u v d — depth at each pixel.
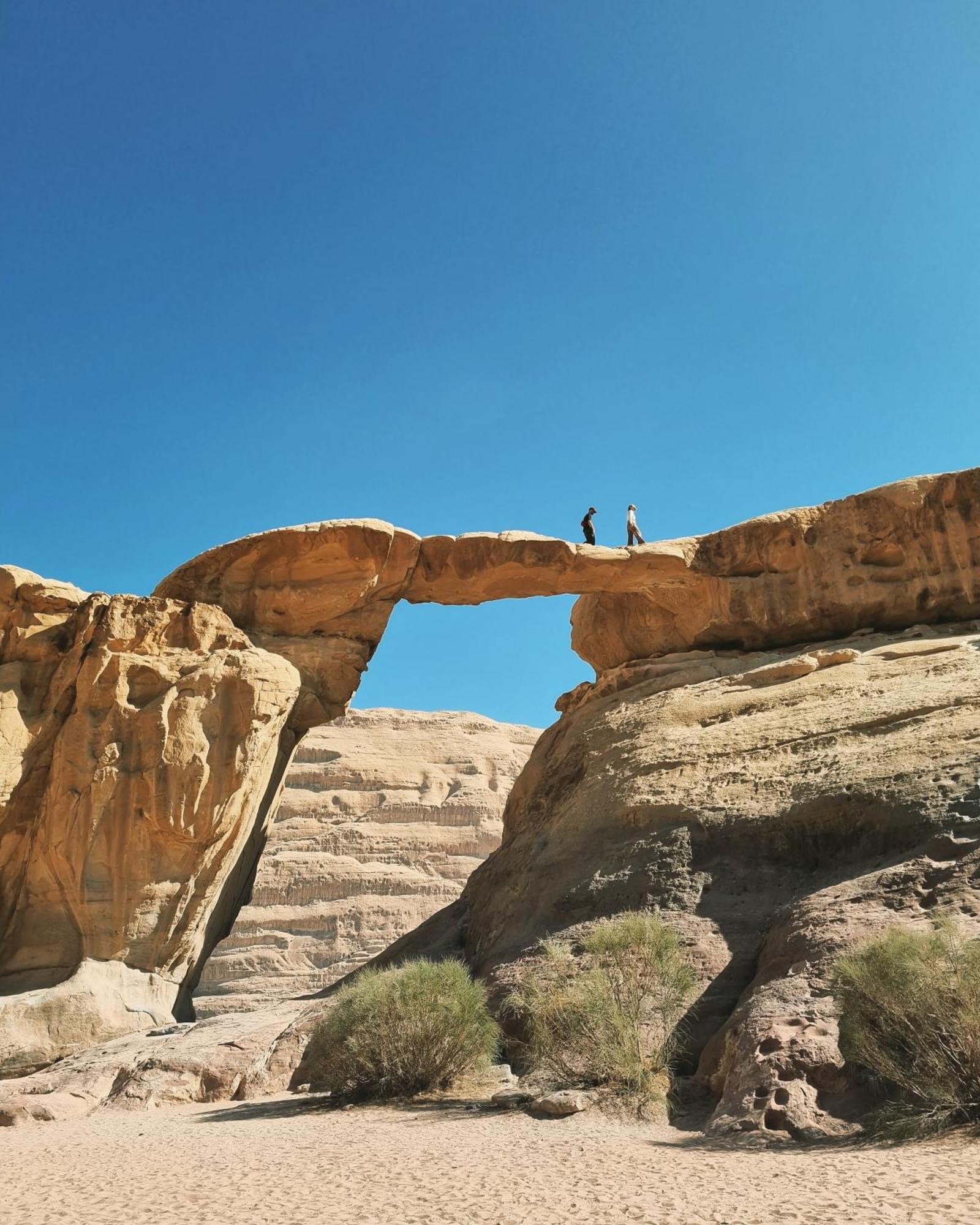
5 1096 16.69
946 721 18.12
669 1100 12.72
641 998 14.10
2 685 23.86
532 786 26.14
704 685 23.28
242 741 23.28
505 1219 7.48
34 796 23.70
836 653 22.47
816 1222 7.01
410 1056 14.42
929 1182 8.05
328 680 26.06
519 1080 14.64
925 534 24.19
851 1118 10.88
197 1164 10.31
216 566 25.94
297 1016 19.55
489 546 25.72
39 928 22.95
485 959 19.25
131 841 22.64
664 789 19.64
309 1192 8.68
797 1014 12.53
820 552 25.16
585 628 28.53
